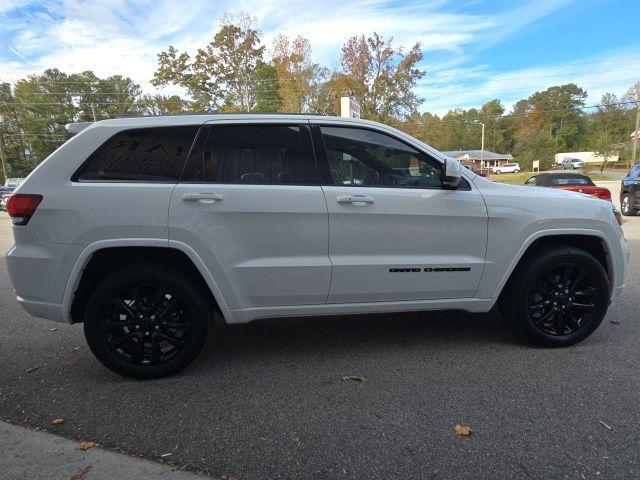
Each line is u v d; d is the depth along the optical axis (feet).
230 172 11.46
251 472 8.04
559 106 336.49
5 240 40.91
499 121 350.64
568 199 12.85
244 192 11.24
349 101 46.60
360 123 12.14
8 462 8.36
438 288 12.34
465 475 7.88
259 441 8.93
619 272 13.28
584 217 12.66
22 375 12.04
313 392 10.84
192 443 8.89
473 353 12.89
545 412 9.74
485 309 12.82
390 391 10.80
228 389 11.07
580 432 9.00
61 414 10.00
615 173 214.48
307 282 11.68
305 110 131.44
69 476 7.97
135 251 11.44
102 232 10.85
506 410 9.86
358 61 130.00
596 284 12.92
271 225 11.38
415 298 12.39
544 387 10.81
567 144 336.70
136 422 9.65
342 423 9.50
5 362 12.91
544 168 260.01
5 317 17.06
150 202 10.97
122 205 10.91
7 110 233.55
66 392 11.03
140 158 11.24
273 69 128.06
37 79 233.76
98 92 232.12
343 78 130.00
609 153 244.22
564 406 9.95
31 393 11.00
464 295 12.59
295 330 15.07
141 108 222.69
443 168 12.07
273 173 11.62
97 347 11.31
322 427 9.36
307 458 8.39
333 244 11.67
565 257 12.69
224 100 127.03
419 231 11.98
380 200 11.73
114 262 11.56
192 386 11.27
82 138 11.17
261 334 14.76
